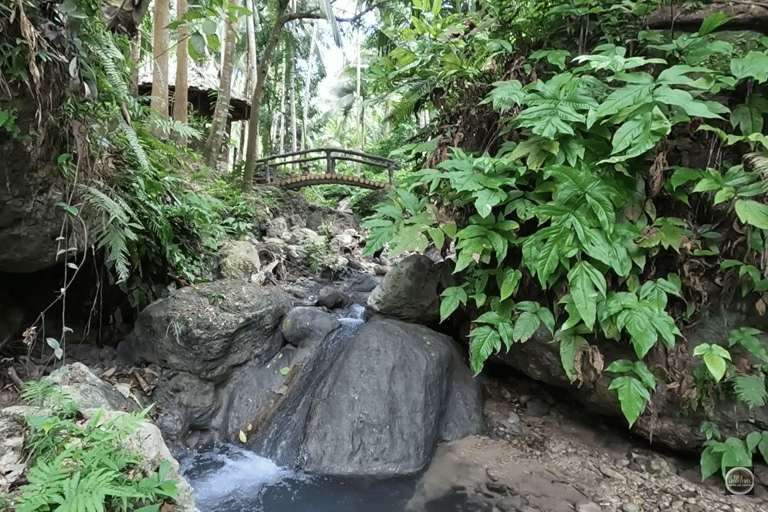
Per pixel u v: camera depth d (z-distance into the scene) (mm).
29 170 2238
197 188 5621
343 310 4809
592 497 2695
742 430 2684
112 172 2982
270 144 15797
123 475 1753
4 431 1942
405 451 3033
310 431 3146
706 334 2742
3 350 2895
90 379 2777
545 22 3180
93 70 2533
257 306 3697
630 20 2904
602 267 2631
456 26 3434
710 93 2650
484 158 2764
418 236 2967
